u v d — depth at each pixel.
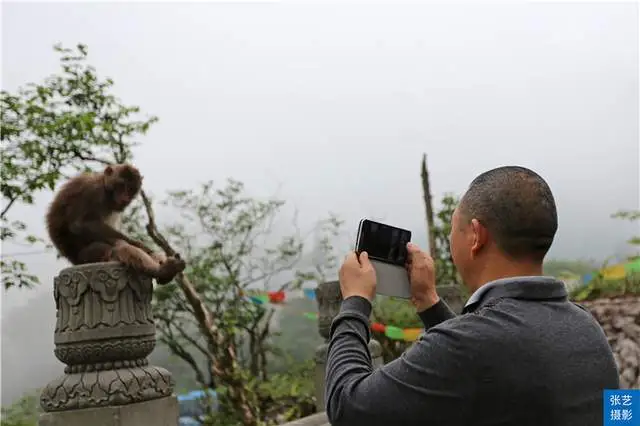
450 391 1.56
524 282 1.68
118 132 7.85
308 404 10.02
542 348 1.57
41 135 6.96
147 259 3.66
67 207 4.64
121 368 3.48
